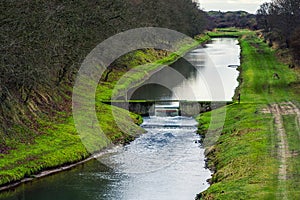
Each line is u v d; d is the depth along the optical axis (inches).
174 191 1429.6
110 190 1448.1
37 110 2085.4
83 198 1384.1
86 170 1658.5
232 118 2260.1
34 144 1795.0
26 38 1775.3
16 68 1790.1
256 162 1512.1
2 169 1547.7
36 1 1851.6
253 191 1259.8
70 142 1886.1
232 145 1786.4
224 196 1258.6
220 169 1571.1
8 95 1840.6
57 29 2090.3
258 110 2326.5
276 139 1772.9
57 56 2177.7
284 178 1343.5
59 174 1614.2
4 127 1785.2
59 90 2426.2
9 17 1691.7
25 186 1494.8
